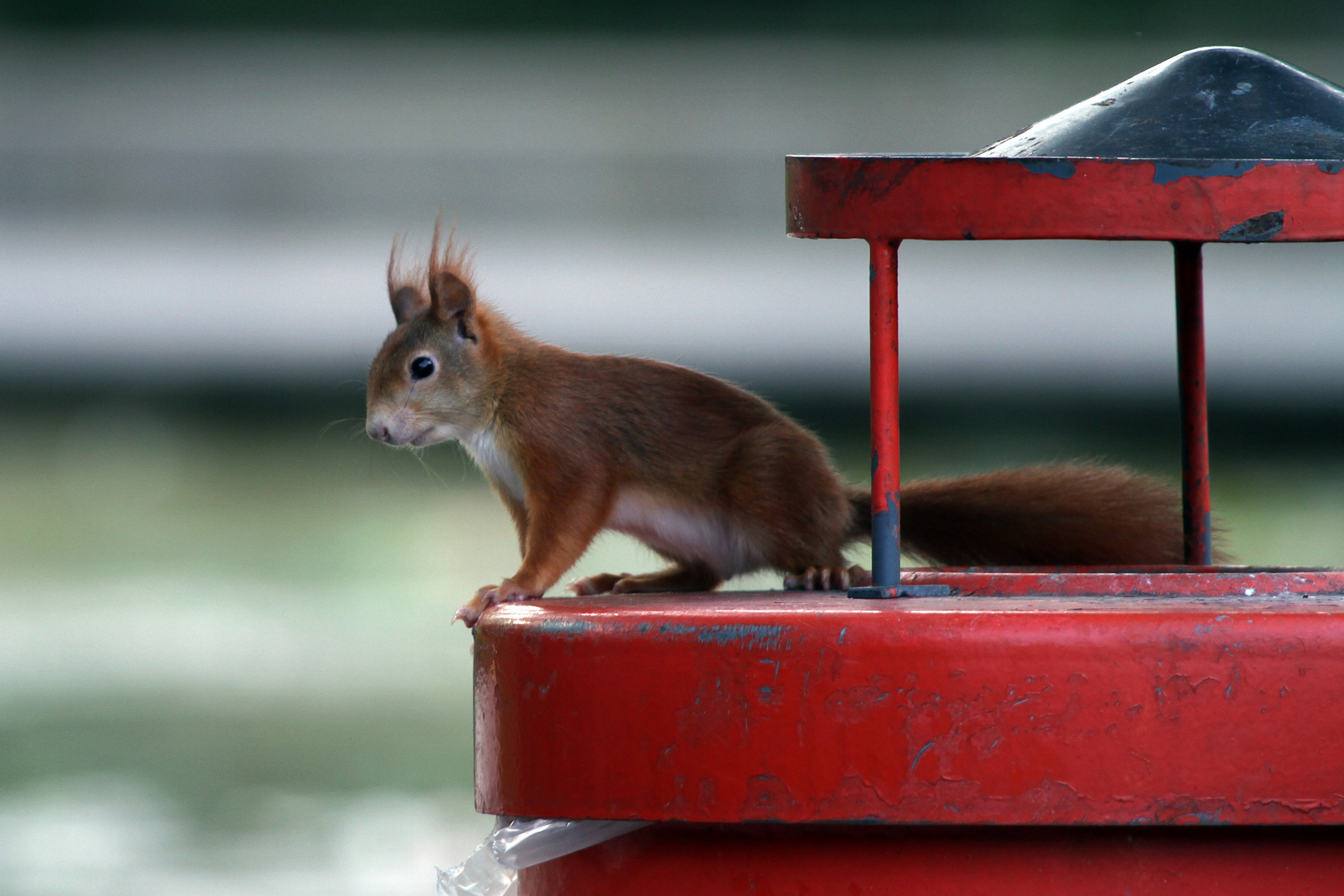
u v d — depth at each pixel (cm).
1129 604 684
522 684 693
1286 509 3294
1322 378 4847
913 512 1080
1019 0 6169
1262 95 734
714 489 1017
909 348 5434
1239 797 625
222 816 1861
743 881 678
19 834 1780
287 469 4303
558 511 1020
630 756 667
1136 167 674
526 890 758
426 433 1069
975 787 633
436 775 2023
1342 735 624
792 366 5238
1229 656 625
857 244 5975
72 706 2330
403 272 1248
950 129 6316
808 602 724
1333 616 627
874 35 6475
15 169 6912
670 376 1054
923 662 634
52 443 4603
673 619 663
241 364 5625
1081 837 647
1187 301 907
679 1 6619
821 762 643
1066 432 4291
